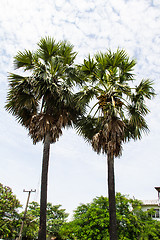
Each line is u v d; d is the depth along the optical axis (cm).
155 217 2542
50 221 3744
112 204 989
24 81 1125
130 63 1270
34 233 3247
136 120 1133
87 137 1283
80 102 1179
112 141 1027
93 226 1684
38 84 1130
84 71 1267
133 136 1227
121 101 1155
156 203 2627
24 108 1189
